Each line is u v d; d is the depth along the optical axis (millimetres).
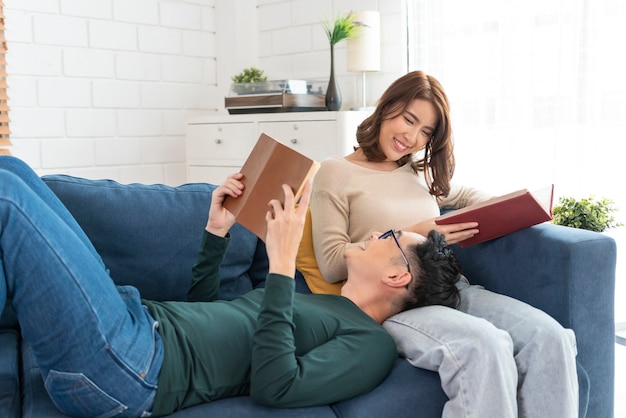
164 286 2029
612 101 2857
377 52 3525
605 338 1801
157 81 3959
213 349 1544
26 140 3477
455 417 1540
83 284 1396
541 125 3047
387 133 2188
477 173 3291
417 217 2133
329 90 3572
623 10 2812
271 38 4145
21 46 3418
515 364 1591
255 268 2229
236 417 1467
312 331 1628
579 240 1769
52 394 1429
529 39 3051
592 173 2918
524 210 1842
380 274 1777
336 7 3816
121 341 1429
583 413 1742
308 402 1491
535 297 1851
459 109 3328
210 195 2145
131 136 3871
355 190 2129
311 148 3393
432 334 1626
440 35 3375
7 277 1366
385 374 1610
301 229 1581
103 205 1989
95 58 3688
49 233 1387
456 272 1830
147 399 1438
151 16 3896
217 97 4254
